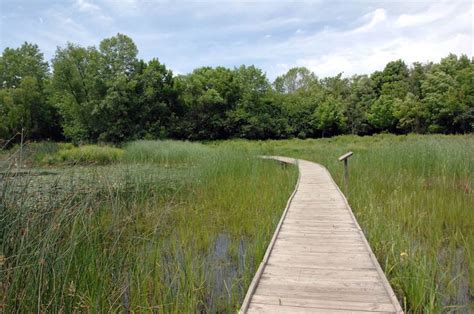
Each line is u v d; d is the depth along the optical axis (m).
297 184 9.88
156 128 35.94
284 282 3.47
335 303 3.02
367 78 51.88
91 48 34.81
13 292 2.97
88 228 4.16
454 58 42.66
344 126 45.44
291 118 45.59
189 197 7.78
